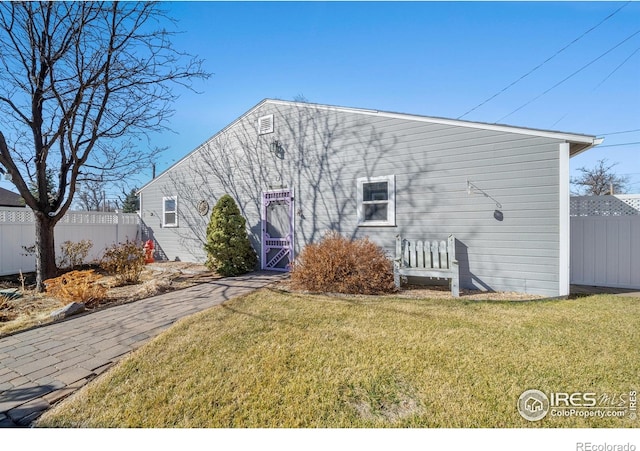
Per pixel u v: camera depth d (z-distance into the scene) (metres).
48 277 6.41
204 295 5.48
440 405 2.12
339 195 7.23
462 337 3.24
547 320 3.77
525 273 5.33
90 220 9.95
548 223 5.16
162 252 10.81
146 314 4.41
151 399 2.24
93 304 4.93
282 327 3.61
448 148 5.97
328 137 7.41
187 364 2.74
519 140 5.37
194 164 9.99
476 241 5.72
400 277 6.02
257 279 6.94
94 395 2.32
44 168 6.57
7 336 3.63
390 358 2.78
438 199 6.06
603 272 5.98
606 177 23.58
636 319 3.79
